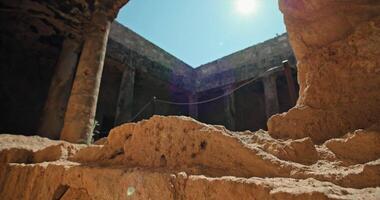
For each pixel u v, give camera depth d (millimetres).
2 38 10789
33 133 11930
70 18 8977
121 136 2496
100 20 8602
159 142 2021
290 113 2855
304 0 3369
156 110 18766
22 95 11938
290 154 1833
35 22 9656
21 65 11930
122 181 1694
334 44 3002
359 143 1812
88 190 1925
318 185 1160
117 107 14203
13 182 2910
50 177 2393
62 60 9227
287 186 1137
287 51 15484
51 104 8445
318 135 2547
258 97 18016
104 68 15242
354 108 2469
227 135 1766
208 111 20062
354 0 2912
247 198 1149
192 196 1335
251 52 17516
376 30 2631
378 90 2387
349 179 1298
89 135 7234
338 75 2791
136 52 16000
